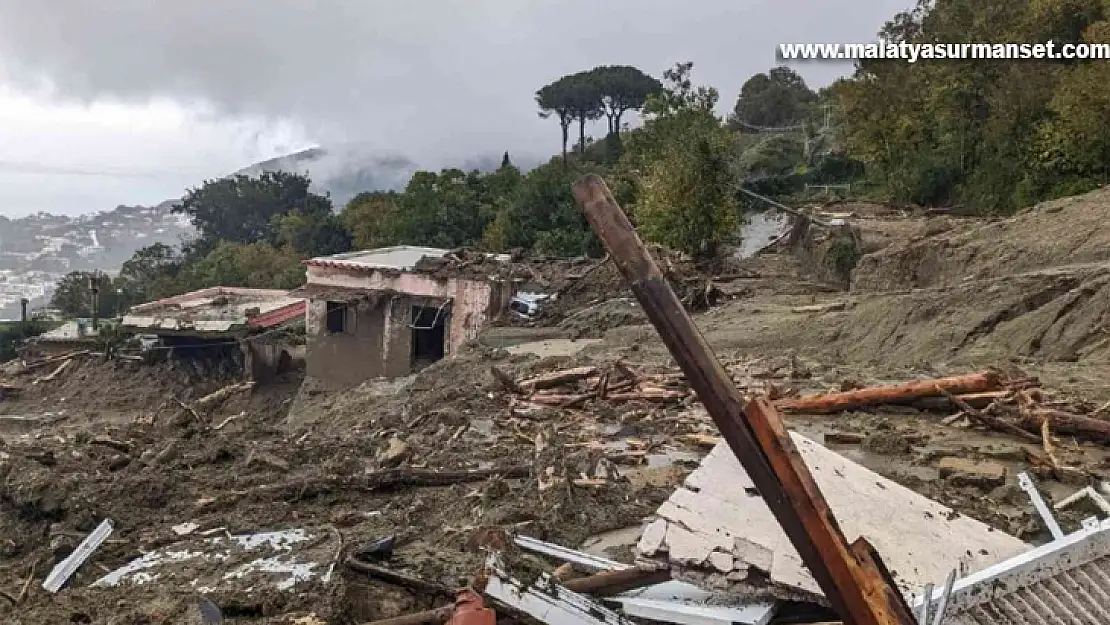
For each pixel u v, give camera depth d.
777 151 60.69
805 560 3.64
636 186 38.84
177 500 10.16
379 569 6.80
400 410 17.25
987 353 17.53
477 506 9.40
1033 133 34.12
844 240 31.67
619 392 15.13
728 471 6.55
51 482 10.17
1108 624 5.11
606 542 8.38
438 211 51.81
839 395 13.02
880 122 42.28
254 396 35.88
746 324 23.53
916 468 10.39
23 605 6.95
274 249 64.69
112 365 38.25
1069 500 8.37
